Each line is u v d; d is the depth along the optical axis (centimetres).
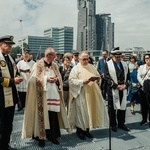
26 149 446
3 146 423
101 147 464
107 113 534
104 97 571
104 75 559
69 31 9394
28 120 455
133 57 844
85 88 501
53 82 457
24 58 767
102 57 817
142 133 552
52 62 475
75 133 538
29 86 454
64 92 530
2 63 394
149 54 600
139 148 466
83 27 12244
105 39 11038
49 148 453
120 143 488
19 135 520
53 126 472
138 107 809
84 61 506
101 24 11275
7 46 399
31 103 455
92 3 13075
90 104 506
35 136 457
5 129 419
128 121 647
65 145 470
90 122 493
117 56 554
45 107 451
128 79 570
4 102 398
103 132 552
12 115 421
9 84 390
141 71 615
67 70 534
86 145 472
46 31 10088
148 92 588
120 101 559
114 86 545
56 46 9662
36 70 460
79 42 12312
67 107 529
